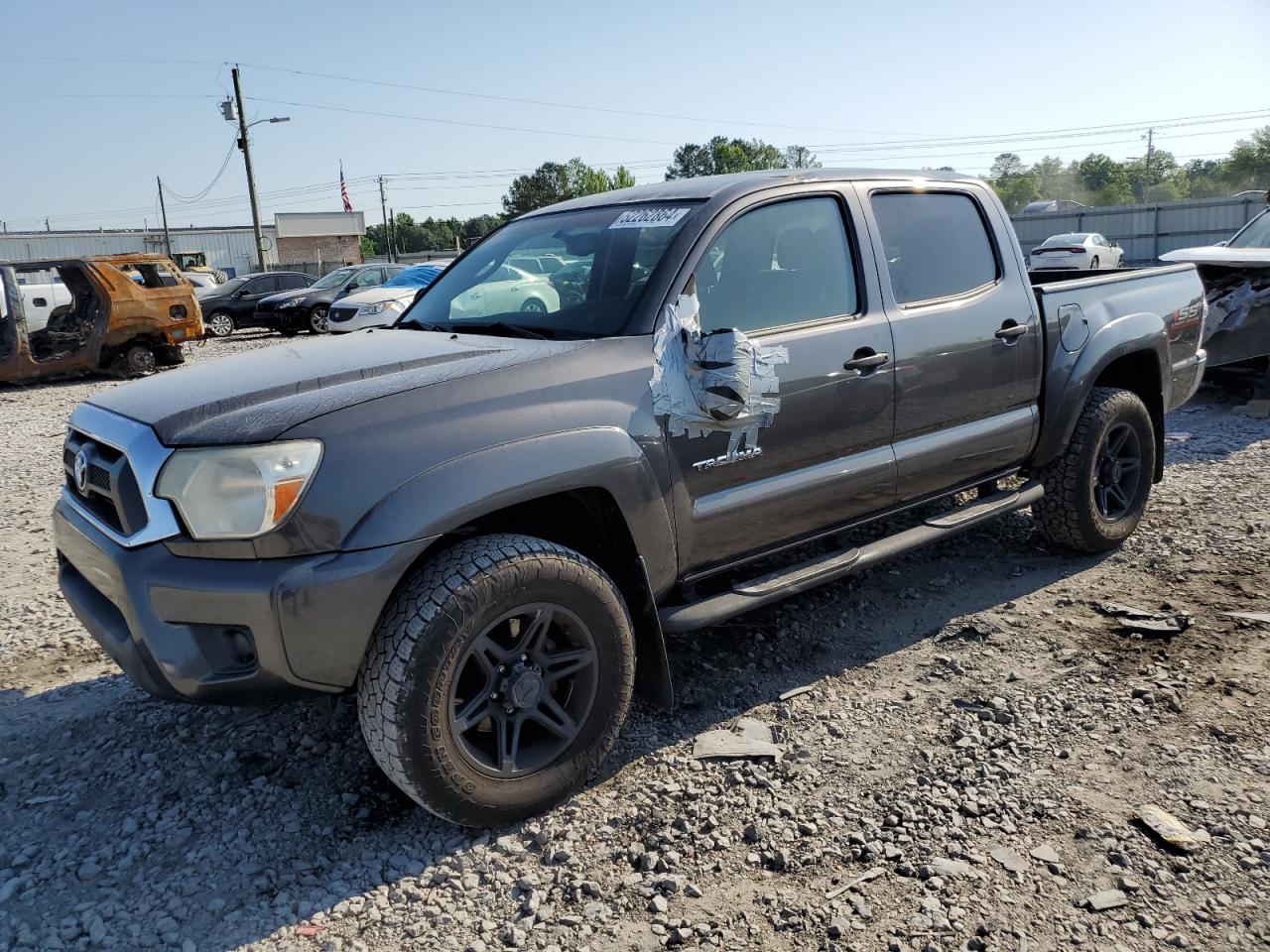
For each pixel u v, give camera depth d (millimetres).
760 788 3088
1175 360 5258
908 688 3713
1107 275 5254
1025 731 3357
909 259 4090
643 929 2498
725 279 3502
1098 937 2395
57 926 2562
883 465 3871
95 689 3975
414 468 2701
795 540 3740
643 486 3115
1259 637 3982
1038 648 3998
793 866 2715
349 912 2594
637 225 3656
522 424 2893
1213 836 2754
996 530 5422
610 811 2996
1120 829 2805
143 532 2707
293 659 2598
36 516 6812
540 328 3467
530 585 2818
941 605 4488
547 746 3021
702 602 3408
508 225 4461
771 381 3420
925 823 2869
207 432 2662
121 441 2803
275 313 23828
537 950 2439
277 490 2568
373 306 18094
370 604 2633
